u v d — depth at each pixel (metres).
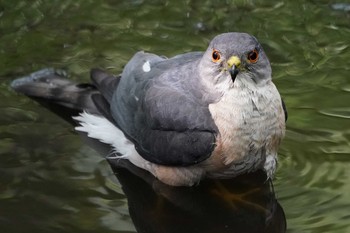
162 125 12.18
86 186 12.16
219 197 12.10
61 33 15.92
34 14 16.48
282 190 11.98
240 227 11.53
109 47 15.46
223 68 11.59
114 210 11.66
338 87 14.20
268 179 12.21
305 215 11.45
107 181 12.33
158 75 12.59
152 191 12.30
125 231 11.20
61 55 15.27
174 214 11.84
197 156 11.85
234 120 11.66
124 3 16.72
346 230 11.09
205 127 11.80
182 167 12.14
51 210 11.59
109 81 13.47
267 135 11.88
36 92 14.24
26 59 15.17
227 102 11.70
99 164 12.68
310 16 16.22
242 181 12.34
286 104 13.78
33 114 13.81
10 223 11.28
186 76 12.27
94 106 13.70
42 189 12.04
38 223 11.29
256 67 11.60
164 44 15.48
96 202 11.82
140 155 12.53
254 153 11.94
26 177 12.29
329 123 13.31
